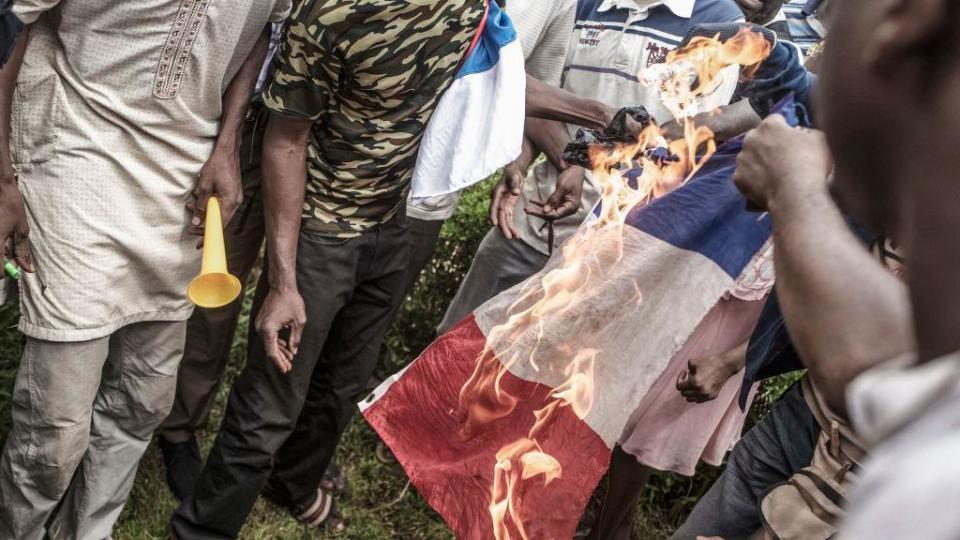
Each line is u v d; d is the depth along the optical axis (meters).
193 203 2.75
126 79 2.49
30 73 2.49
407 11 2.53
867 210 0.86
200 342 3.29
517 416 2.92
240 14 2.50
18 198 2.50
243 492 3.04
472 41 2.77
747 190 1.13
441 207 3.53
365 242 2.93
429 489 2.95
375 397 3.01
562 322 2.87
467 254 4.18
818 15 3.40
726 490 2.77
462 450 2.96
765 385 3.53
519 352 2.90
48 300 2.60
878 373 0.79
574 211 3.31
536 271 3.65
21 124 2.52
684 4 3.33
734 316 2.91
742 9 3.47
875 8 0.81
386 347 4.04
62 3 2.41
